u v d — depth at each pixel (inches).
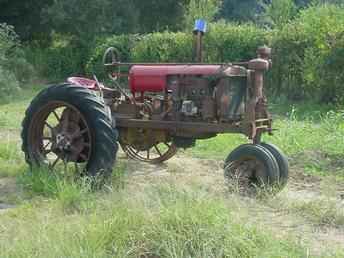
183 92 285.7
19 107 626.2
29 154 291.3
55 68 1026.7
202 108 280.2
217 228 183.6
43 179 264.8
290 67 687.7
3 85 716.0
